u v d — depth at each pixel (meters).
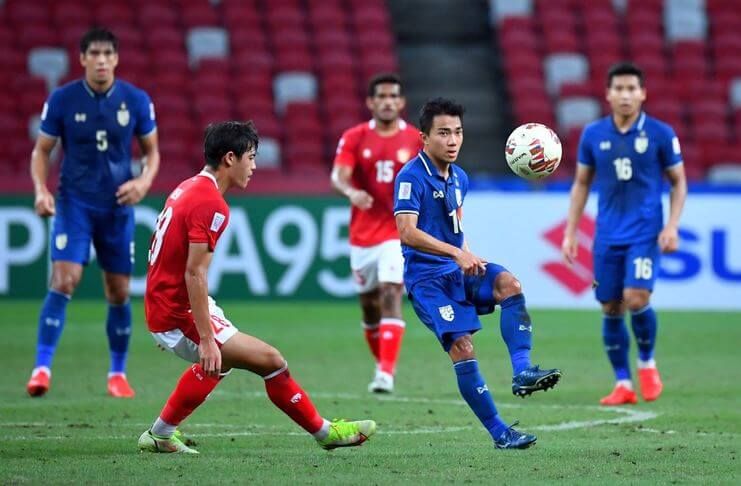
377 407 32.78
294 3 80.25
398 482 21.22
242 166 23.55
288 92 75.25
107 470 22.28
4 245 58.28
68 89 34.38
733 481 21.56
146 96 35.22
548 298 59.78
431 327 24.84
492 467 22.81
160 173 60.34
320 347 47.03
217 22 78.62
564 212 59.59
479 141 75.25
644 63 78.81
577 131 72.38
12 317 54.28
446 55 80.06
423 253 24.98
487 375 40.28
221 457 24.02
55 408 31.95
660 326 54.00
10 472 22.06
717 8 82.44
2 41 74.88
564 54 79.06
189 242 22.92
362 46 78.81
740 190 59.31
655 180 35.09
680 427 29.31
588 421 30.41
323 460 23.64
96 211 34.75
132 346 47.03
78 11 77.19
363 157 38.62
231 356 23.44
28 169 66.94
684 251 59.44
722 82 78.06
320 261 59.50
